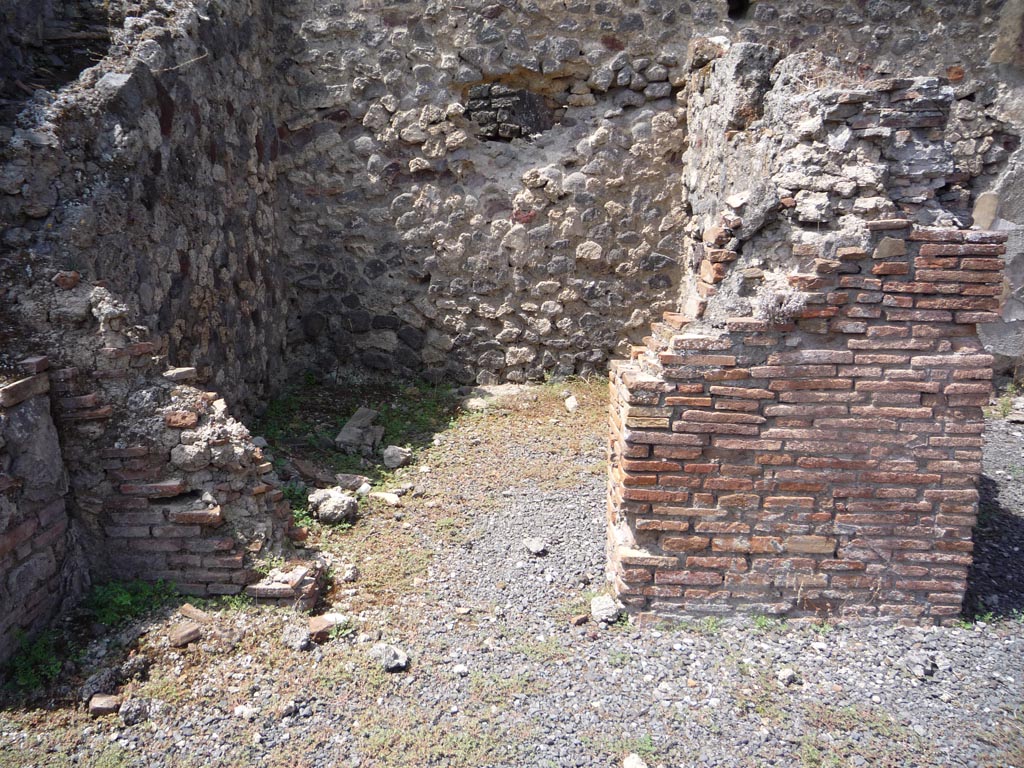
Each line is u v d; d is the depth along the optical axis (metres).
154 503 3.38
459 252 6.45
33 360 3.15
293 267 6.51
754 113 4.74
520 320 6.60
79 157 3.64
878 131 3.07
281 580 3.39
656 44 6.19
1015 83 6.36
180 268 4.45
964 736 2.73
